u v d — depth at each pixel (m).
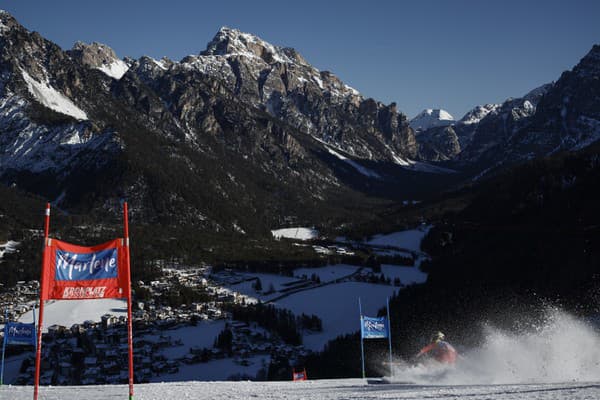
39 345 15.77
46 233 15.34
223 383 31.00
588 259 98.44
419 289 150.50
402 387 21.00
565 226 157.62
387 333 43.81
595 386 15.71
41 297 15.34
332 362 102.44
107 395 24.86
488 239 186.38
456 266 158.62
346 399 17.02
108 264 15.73
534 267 110.69
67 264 15.47
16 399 25.28
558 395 14.27
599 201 173.00
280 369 106.94
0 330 154.38
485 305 100.94
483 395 15.70
